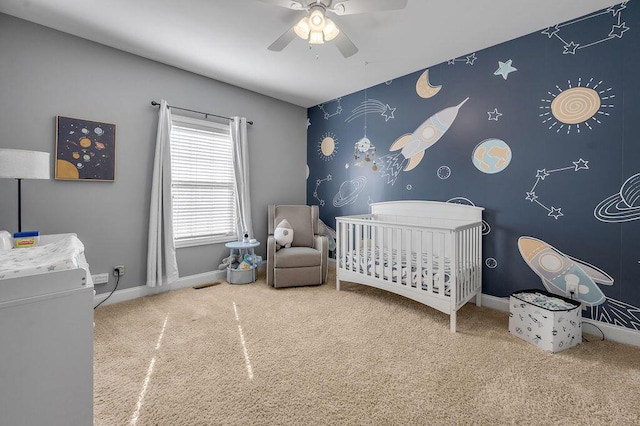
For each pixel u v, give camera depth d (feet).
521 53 8.38
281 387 5.21
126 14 7.39
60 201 8.32
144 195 9.92
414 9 7.12
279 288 10.82
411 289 8.36
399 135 11.37
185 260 11.12
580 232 7.52
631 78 6.81
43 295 3.17
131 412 4.58
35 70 7.86
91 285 3.48
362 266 9.95
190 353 6.32
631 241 6.88
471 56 9.37
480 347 6.65
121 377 5.47
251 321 7.97
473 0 6.77
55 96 8.17
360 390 5.14
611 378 5.51
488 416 4.55
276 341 6.88
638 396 5.01
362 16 7.42
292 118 14.60
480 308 8.99
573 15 7.39
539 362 6.05
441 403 4.83
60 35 8.20
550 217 7.98
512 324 7.32
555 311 6.43
